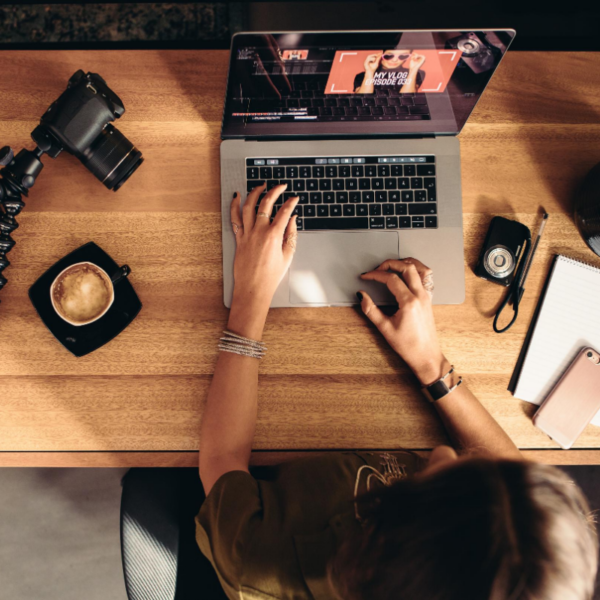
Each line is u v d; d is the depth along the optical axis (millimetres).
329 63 691
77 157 765
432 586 382
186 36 1524
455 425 784
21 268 816
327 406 823
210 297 831
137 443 799
